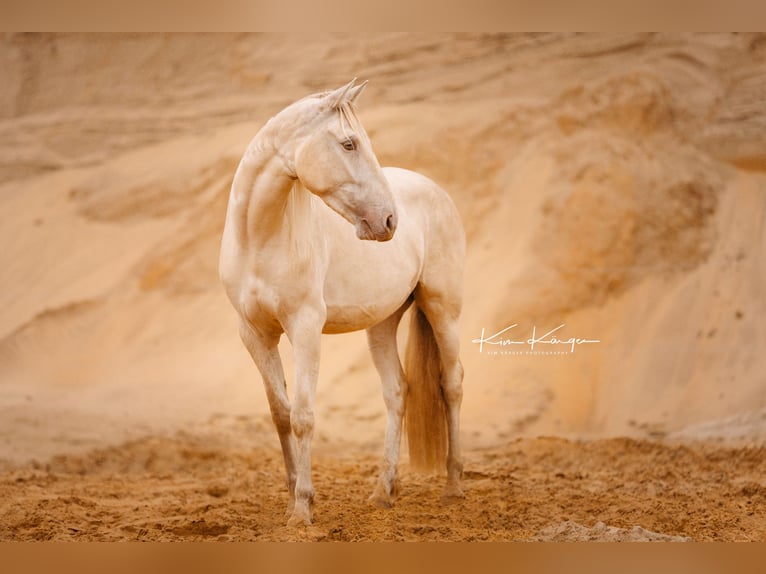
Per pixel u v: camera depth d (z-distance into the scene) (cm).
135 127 3109
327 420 2048
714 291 2277
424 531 1048
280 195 984
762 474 1467
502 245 2470
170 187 2867
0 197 3038
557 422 2034
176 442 1784
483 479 1438
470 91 2845
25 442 1778
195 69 3184
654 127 2639
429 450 1233
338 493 1297
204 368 2338
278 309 1004
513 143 2670
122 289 2631
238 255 1019
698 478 1439
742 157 2555
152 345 2464
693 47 2758
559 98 2716
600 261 2367
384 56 2992
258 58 3125
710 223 2441
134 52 3244
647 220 2420
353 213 970
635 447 1716
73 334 2522
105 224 2864
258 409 2114
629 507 1183
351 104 986
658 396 2084
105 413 2036
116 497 1304
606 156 2545
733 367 2095
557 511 1171
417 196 1220
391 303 1130
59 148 3128
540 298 2308
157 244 2720
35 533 1044
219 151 2911
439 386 1243
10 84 3275
